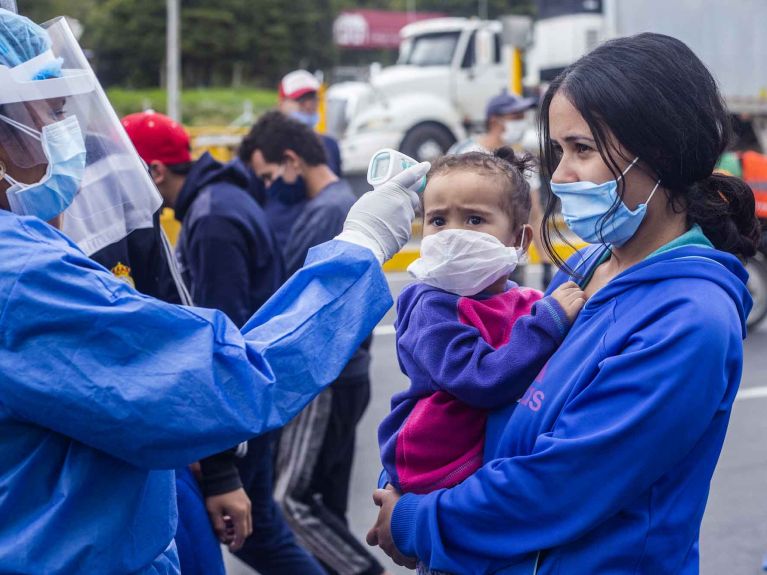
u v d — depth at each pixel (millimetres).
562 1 15438
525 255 2090
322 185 4027
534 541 1649
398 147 15266
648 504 1629
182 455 1593
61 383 1525
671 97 1651
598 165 1686
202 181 3352
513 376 1781
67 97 1904
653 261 1699
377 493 1952
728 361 1614
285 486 3598
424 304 1969
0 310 1527
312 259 1810
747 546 4332
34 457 1580
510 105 7223
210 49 51719
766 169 8086
